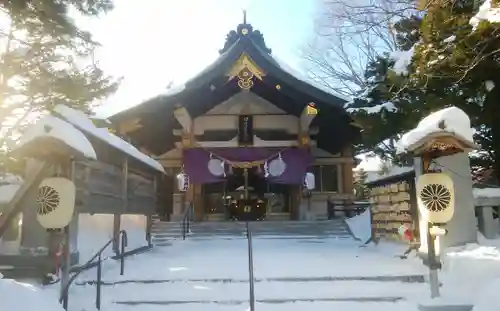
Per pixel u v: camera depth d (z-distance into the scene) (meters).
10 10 9.80
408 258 9.06
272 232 14.53
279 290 6.93
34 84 10.46
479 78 9.28
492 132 10.77
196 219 18.47
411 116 10.15
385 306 6.20
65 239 5.96
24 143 5.74
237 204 19.39
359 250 11.16
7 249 7.46
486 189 9.20
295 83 16.56
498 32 7.87
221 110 19.28
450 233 8.19
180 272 7.96
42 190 5.91
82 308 6.00
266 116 19.28
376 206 12.62
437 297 6.19
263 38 18.02
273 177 18.16
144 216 12.16
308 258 9.58
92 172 8.22
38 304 4.97
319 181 19.75
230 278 7.41
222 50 17.97
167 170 19.61
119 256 9.45
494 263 6.61
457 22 8.35
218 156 18.30
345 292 6.76
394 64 10.92
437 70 8.89
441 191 6.27
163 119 18.23
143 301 6.39
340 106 16.44
